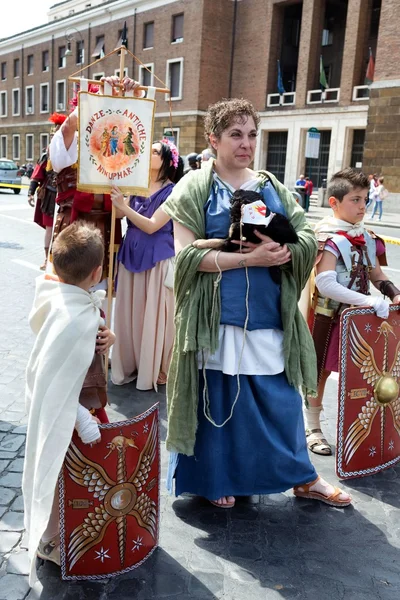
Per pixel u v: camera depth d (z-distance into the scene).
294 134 28.61
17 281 7.62
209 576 2.35
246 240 2.42
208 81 30.03
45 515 2.04
